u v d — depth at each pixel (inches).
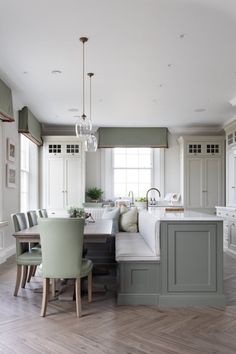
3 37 136.2
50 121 294.7
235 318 116.5
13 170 227.5
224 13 117.0
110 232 136.3
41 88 204.1
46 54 153.5
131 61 161.5
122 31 130.9
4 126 209.5
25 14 118.4
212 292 130.5
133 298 130.3
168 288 130.3
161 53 151.9
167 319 115.4
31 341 97.9
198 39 137.6
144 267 130.9
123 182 332.5
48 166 304.8
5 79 187.3
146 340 98.7
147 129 322.0
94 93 214.7
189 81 191.2
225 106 246.8
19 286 147.2
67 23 124.8
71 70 173.9
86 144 184.1
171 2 110.8
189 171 310.3
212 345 95.5
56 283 157.9
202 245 131.0
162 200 327.6
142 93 214.7
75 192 303.6
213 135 325.1
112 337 100.7
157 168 332.5
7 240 215.2
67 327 108.0
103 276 177.3
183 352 91.2
